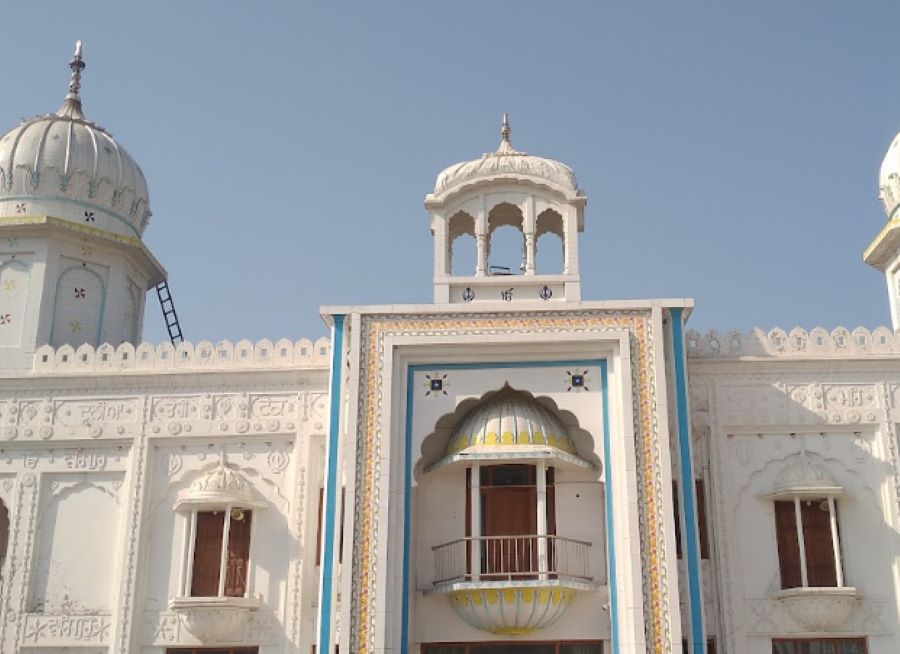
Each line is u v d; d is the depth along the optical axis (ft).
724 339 62.95
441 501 60.70
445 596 58.65
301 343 65.67
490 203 64.34
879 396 61.72
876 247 74.38
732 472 61.16
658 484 54.60
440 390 58.90
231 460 64.23
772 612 58.59
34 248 73.10
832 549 59.16
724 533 59.57
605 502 56.75
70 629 61.57
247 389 65.16
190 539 61.62
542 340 57.93
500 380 58.90
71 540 63.62
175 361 66.18
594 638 57.52
